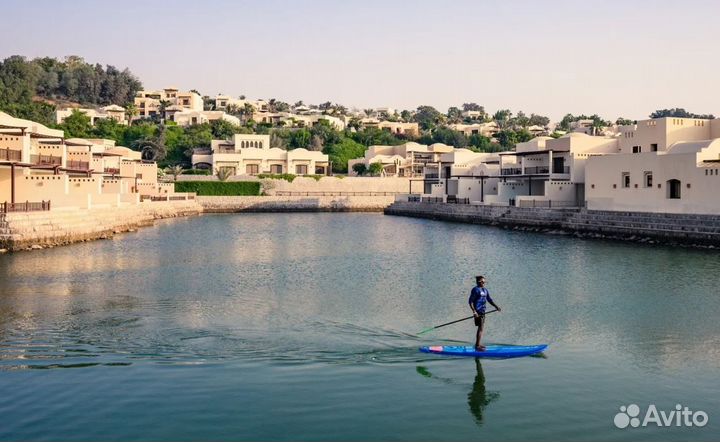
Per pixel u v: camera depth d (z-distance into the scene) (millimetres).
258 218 97500
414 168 143000
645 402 15977
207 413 14883
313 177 124812
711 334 22984
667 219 54969
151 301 29312
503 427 14359
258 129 162250
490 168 98562
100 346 20797
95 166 77875
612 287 33156
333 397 16047
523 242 58469
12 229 47188
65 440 13375
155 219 90312
